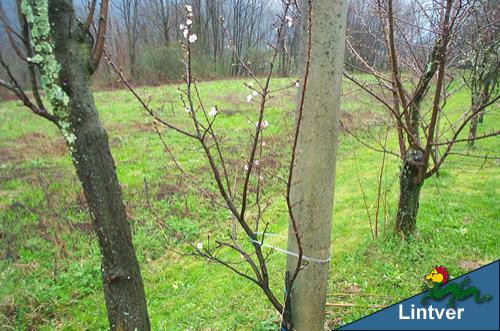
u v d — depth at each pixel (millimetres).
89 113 1783
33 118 12617
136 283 2055
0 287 4066
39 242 5234
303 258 2367
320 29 2037
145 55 22703
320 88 2105
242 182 7094
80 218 6027
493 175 6715
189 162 8414
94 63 1786
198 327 3516
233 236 2465
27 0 1550
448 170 7086
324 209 2289
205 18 22875
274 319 3348
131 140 10109
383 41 4375
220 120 11875
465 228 4652
